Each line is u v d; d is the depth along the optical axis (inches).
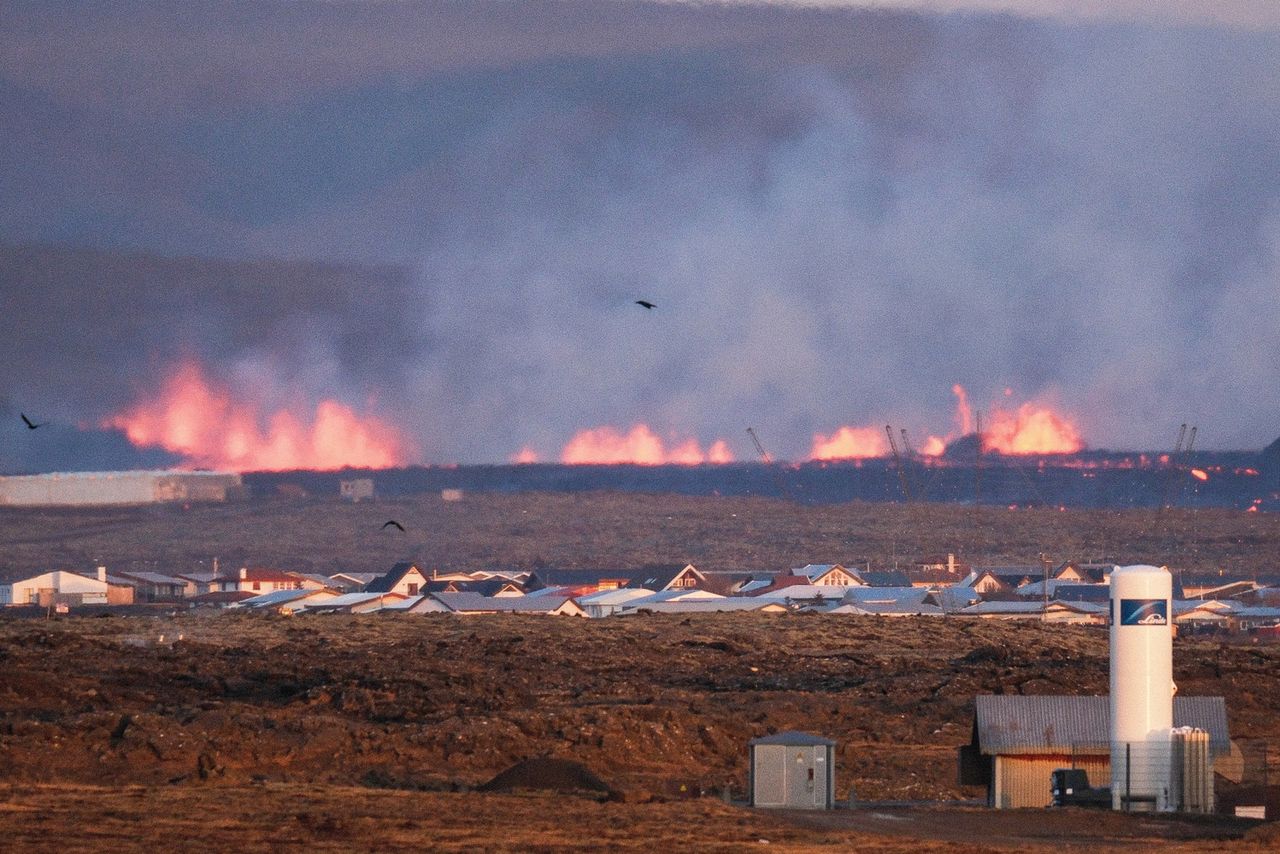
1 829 5521.7
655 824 5905.5
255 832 5595.5
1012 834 5807.1
